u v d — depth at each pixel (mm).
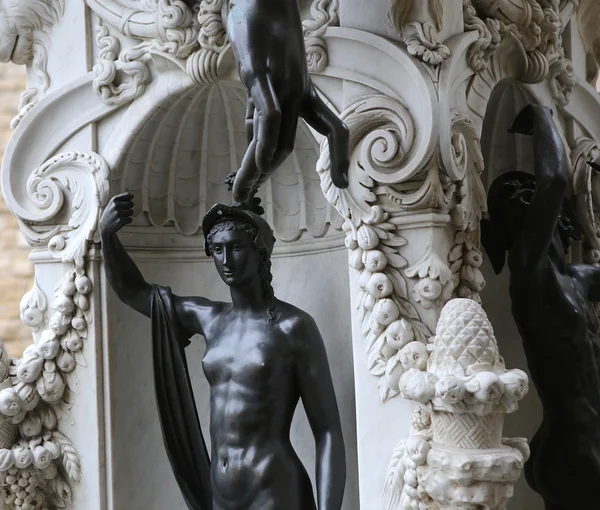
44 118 4301
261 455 3703
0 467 4195
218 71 4012
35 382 4258
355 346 3836
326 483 3645
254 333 3752
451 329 3381
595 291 4246
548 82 4363
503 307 4383
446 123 3688
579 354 3996
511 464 3312
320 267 4254
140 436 4348
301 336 3719
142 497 4336
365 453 3807
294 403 3760
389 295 3764
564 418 4043
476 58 3932
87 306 4242
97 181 4195
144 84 4164
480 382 3264
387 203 3771
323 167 3830
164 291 3982
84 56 4270
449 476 3342
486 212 4176
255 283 3773
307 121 3346
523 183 4227
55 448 4266
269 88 3129
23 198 4316
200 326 3926
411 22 3730
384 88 3750
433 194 3705
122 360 4312
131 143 4207
